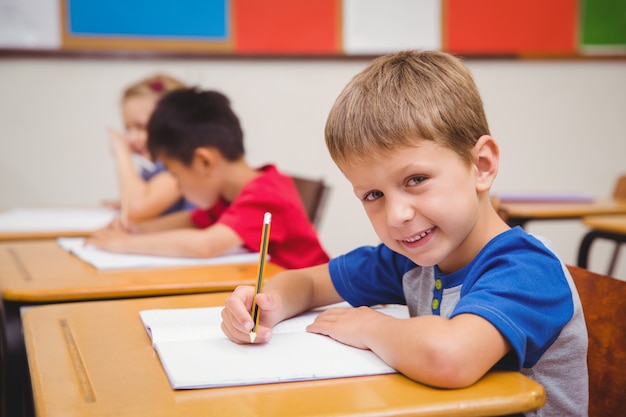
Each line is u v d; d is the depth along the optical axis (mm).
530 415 810
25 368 1216
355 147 841
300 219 1707
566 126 3783
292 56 3377
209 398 685
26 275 1366
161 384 725
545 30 3682
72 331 930
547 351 889
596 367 968
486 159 879
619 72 3814
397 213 826
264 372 742
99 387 717
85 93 3176
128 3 3174
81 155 3201
